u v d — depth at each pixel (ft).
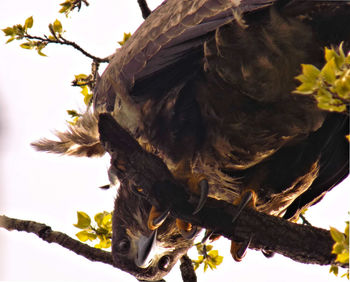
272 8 25.79
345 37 26.68
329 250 25.21
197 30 26.30
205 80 28.30
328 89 18.21
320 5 25.58
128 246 36.22
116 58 32.40
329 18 26.18
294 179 32.37
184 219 25.61
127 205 36.24
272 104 28.55
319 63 27.32
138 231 36.06
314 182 35.22
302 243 25.16
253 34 26.55
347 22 26.25
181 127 29.09
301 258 25.58
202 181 27.20
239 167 31.01
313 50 26.91
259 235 25.45
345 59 18.33
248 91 27.96
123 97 28.81
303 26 26.32
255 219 25.55
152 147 29.66
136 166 24.98
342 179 34.96
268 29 26.37
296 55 27.04
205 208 25.49
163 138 29.32
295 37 26.55
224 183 31.86
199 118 29.07
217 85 28.19
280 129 29.53
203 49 27.53
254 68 27.25
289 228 25.34
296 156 31.63
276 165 31.73
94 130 33.04
